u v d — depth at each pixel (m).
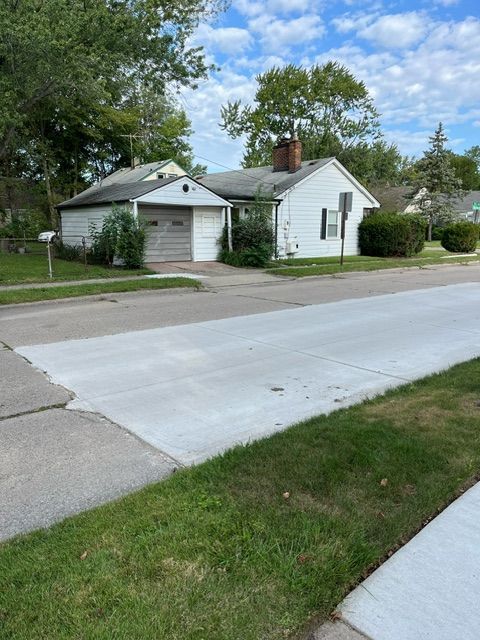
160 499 2.79
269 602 2.02
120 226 16.03
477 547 2.40
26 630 1.87
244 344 6.80
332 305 10.17
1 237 26.03
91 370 5.59
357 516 2.57
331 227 23.05
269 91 44.75
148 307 10.09
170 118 36.84
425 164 38.09
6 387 5.00
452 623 1.95
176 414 4.27
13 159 29.47
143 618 1.92
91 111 27.75
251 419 4.14
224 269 17.33
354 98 45.06
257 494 2.79
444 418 3.88
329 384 5.06
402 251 23.28
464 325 8.02
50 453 3.55
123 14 15.82
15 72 14.57
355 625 1.94
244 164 48.09
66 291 11.36
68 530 2.54
